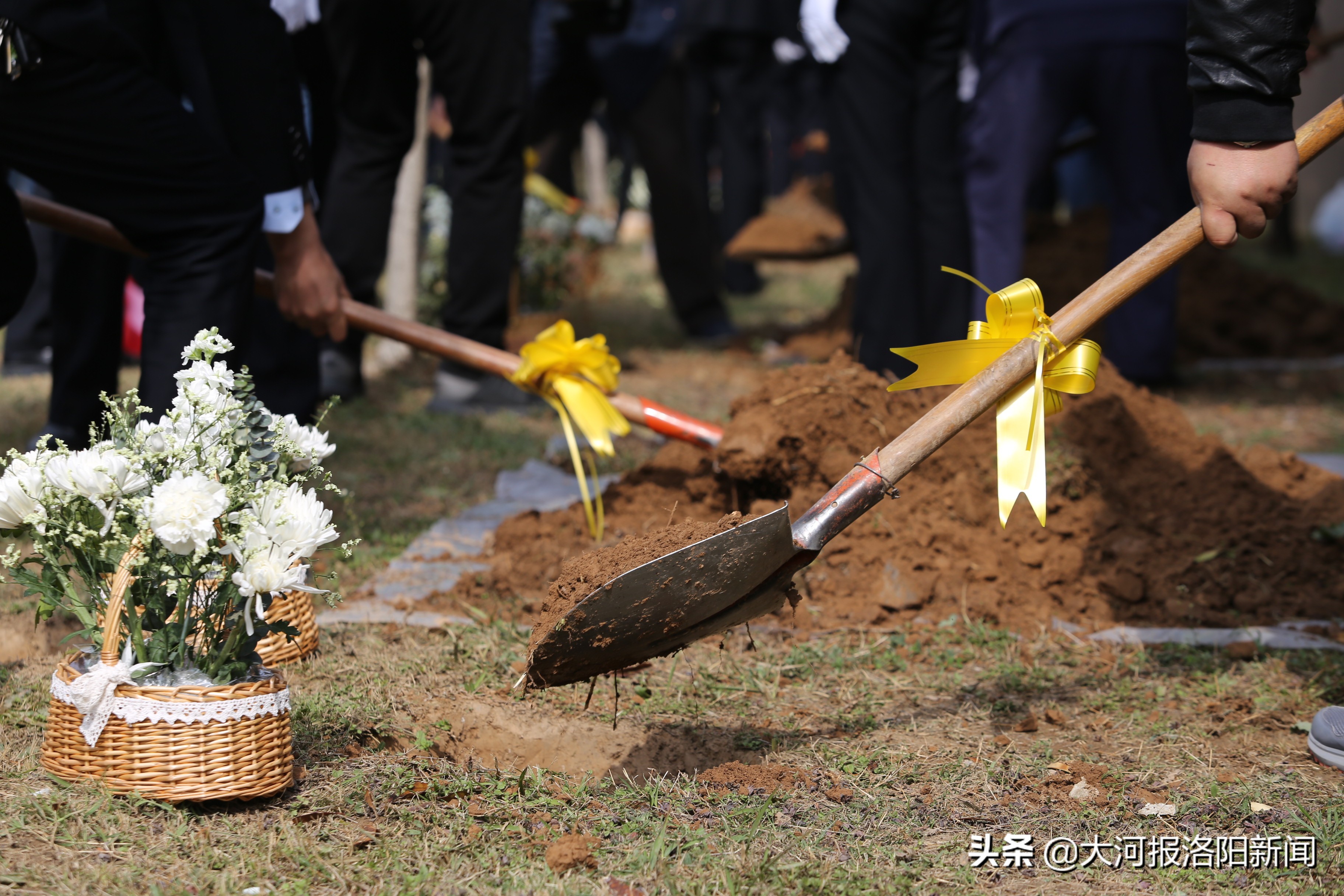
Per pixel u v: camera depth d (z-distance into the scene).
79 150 2.83
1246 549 3.69
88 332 4.18
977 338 2.50
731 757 2.53
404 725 2.57
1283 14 2.32
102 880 1.87
